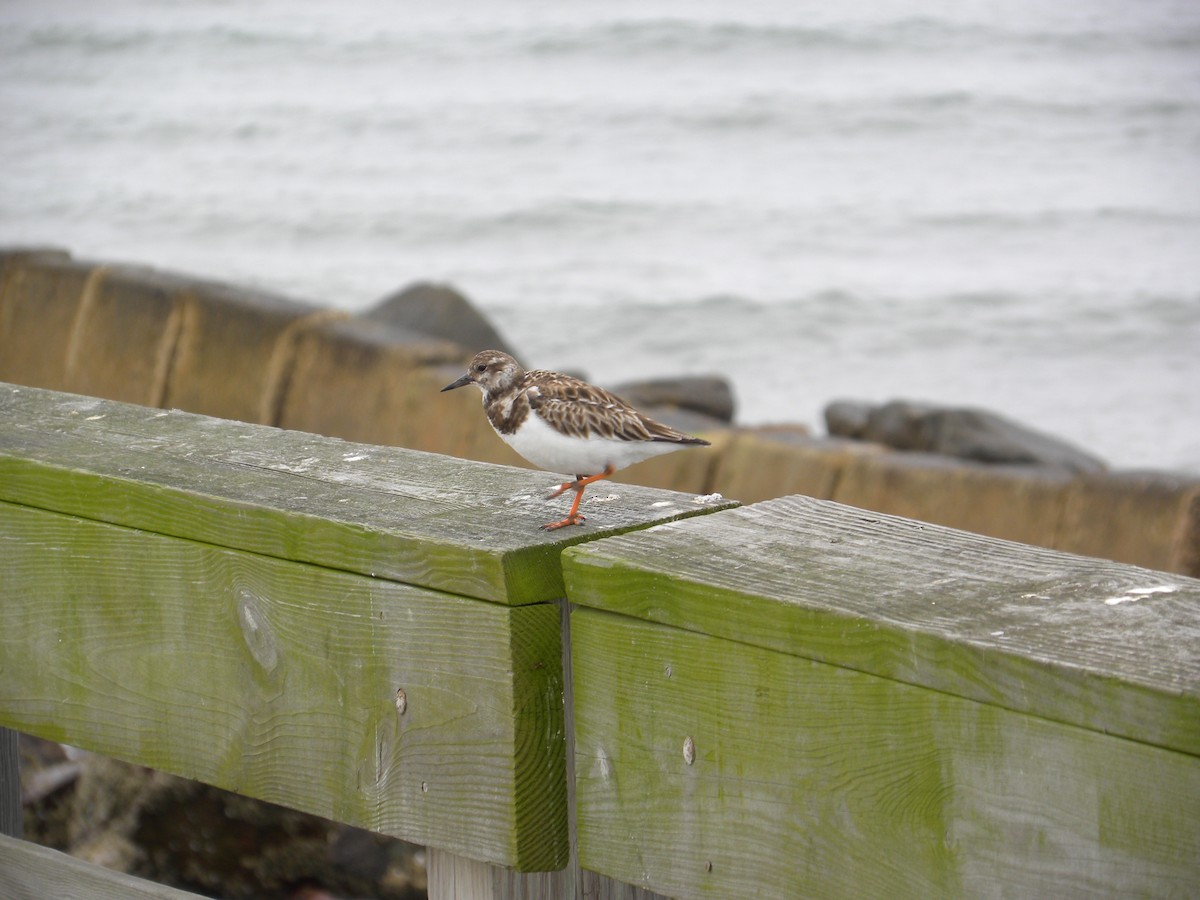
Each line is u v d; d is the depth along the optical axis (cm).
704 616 264
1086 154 4947
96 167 4797
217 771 330
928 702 241
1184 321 3356
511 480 339
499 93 5681
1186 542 1170
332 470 345
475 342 1747
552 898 303
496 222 4241
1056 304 3519
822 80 5822
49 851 352
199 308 1543
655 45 6253
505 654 279
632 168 4794
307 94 5738
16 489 349
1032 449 1556
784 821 263
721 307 3559
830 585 262
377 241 4116
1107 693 221
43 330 1622
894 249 4003
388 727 299
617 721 282
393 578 292
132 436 376
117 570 335
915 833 247
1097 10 7238
